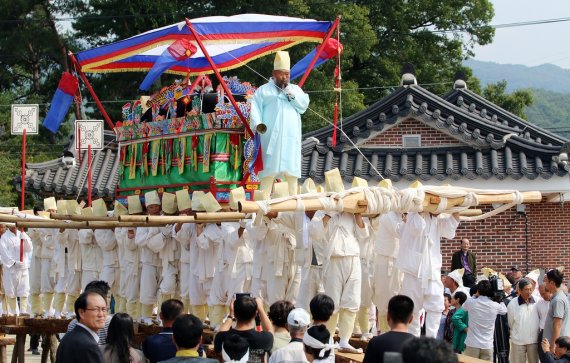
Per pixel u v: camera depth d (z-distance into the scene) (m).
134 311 16.62
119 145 17.47
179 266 16.00
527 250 23.67
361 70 42.72
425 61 43.72
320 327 9.95
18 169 40.81
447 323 16.12
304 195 12.27
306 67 17.06
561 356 13.67
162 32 16.38
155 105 16.62
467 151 23.97
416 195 12.40
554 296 14.51
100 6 38.88
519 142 23.72
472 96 29.55
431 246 12.63
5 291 17.38
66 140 46.25
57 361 9.45
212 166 15.34
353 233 12.68
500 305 15.15
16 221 14.91
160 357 10.29
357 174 23.53
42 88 43.62
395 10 42.84
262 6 36.06
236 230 14.27
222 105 15.31
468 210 13.46
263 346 10.25
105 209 16.75
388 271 13.02
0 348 17.81
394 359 7.58
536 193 12.98
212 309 15.05
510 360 15.72
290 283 13.83
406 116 24.05
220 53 17.89
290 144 14.48
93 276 17.20
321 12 37.28
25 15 41.28
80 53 17.75
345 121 24.53
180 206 15.12
